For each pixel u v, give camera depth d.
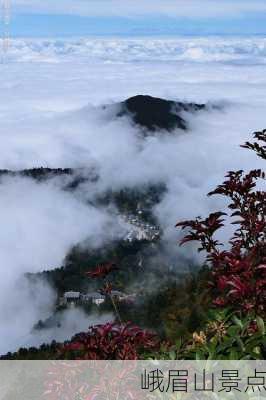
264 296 3.71
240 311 3.72
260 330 3.29
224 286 4.01
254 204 5.00
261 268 3.93
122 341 3.64
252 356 3.12
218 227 4.74
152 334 3.81
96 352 3.56
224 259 4.45
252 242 4.86
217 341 3.45
